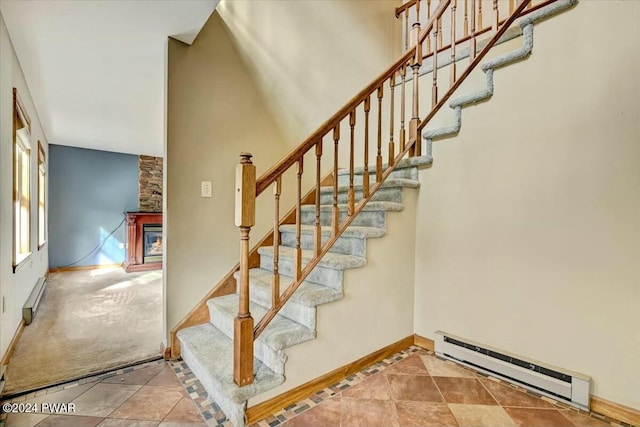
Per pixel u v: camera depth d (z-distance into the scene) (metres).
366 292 2.01
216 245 2.40
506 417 1.55
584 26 1.66
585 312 1.65
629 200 1.53
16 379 1.89
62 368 2.03
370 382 1.86
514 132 1.90
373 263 2.05
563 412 1.59
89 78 2.83
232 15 2.48
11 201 2.32
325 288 1.92
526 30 1.85
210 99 2.35
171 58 2.17
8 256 2.23
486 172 2.00
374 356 2.07
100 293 3.95
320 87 3.08
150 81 2.89
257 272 2.51
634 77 1.52
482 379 1.89
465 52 2.48
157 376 1.93
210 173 2.36
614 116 1.57
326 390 1.78
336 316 1.86
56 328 2.73
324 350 1.80
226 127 2.44
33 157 3.54
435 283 2.24
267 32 2.68
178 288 2.22
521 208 1.86
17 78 2.52
